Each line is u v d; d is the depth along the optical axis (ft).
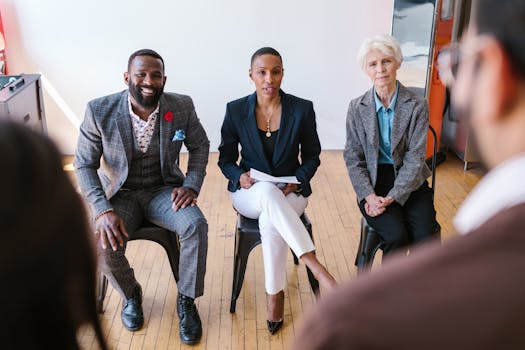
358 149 8.79
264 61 8.25
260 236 8.38
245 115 8.61
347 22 14.35
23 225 1.33
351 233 11.02
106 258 7.98
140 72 7.88
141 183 8.66
